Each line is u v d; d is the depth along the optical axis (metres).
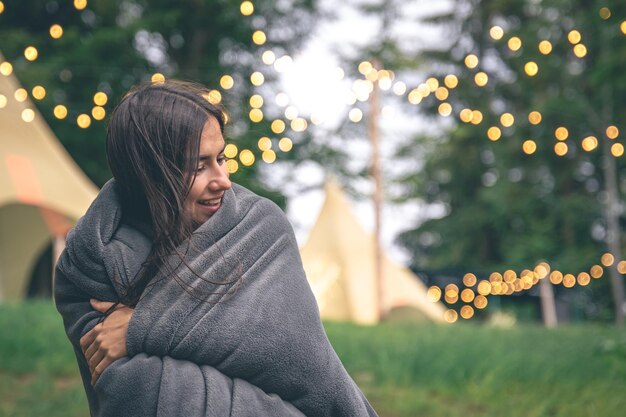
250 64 26.47
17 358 7.65
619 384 7.95
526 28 31.31
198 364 1.81
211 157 1.89
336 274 19.38
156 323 1.81
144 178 1.86
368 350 9.10
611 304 27.47
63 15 24.92
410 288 20.33
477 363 8.50
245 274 1.86
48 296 23.06
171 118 1.86
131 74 24.33
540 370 8.42
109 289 1.89
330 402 1.87
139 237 1.92
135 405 1.78
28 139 15.16
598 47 27.33
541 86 30.39
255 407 1.79
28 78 21.88
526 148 15.39
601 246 29.45
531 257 29.09
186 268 1.83
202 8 26.06
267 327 1.83
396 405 6.94
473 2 35.28
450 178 35.47
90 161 23.47
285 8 27.28
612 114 26.62
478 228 33.78
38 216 16.72
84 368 2.00
